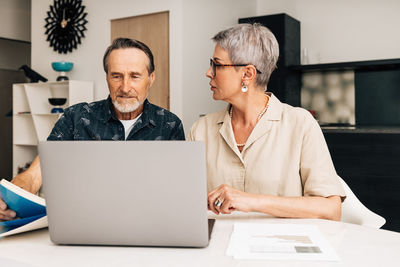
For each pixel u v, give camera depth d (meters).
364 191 3.58
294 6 4.89
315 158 1.52
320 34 4.72
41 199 1.23
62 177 1.03
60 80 4.70
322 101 4.74
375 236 1.14
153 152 0.99
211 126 1.76
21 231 1.13
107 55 1.83
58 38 5.02
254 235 1.13
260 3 5.17
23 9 6.10
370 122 4.49
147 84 1.88
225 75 1.58
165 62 4.27
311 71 4.77
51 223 1.06
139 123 1.95
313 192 1.46
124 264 0.94
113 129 1.96
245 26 1.58
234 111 1.70
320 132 1.59
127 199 1.02
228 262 0.94
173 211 1.01
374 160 3.53
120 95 1.82
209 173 1.70
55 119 4.88
